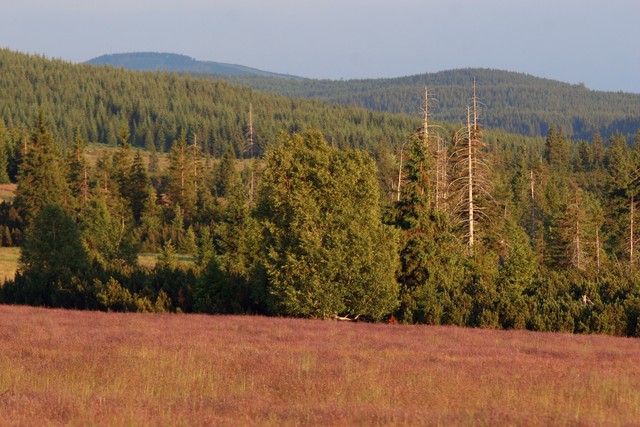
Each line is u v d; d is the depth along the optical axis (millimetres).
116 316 53469
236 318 54344
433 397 21719
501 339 43312
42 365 25969
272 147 72562
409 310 59594
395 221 72938
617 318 54438
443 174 94875
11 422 16281
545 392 22969
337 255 58938
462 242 80062
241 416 17500
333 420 17203
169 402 19250
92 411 17359
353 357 31078
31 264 90000
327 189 65500
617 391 23250
